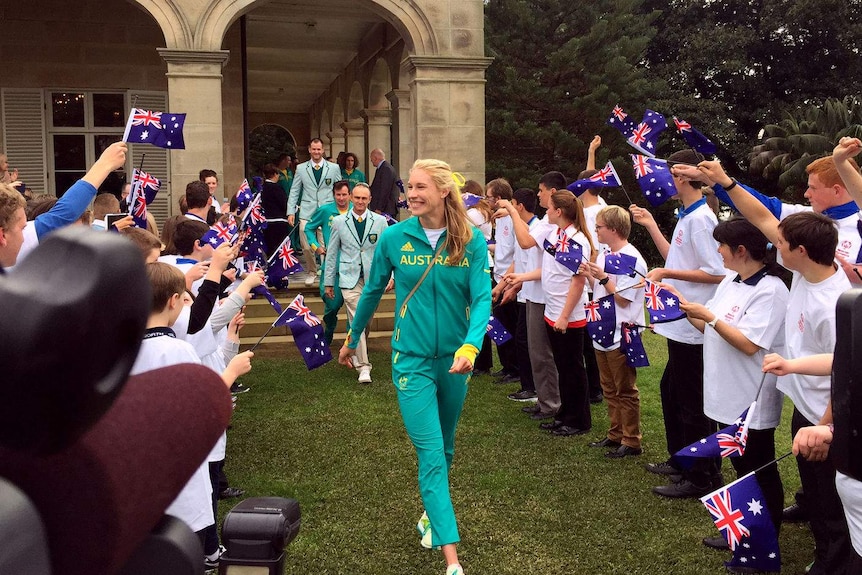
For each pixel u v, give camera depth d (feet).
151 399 1.68
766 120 96.84
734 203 11.65
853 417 2.96
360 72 59.67
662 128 15.87
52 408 1.17
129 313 1.22
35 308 1.11
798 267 10.61
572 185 19.29
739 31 96.63
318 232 32.71
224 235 15.14
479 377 27.09
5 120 42.01
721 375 13.01
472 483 16.47
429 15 39.01
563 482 16.56
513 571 12.56
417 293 12.26
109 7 42.55
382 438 19.61
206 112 35.99
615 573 12.49
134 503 1.54
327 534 13.92
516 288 20.15
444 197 12.30
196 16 35.70
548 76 88.43
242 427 20.61
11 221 9.82
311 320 13.76
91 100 42.93
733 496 10.73
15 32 41.65
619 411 18.60
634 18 91.76
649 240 89.30
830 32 96.17
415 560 12.97
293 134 100.01
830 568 11.01
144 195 16.40
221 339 14.97
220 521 14.65
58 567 1.45
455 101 39.52
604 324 17.38
